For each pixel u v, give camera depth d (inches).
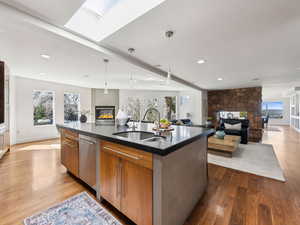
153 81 205.2
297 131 296.0
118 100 285.0
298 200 73.1
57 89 219.5
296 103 313.1
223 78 177.9
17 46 88.7
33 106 196.5
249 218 60.9
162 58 109.0
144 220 50.8
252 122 243.4
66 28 71.4
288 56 103.2
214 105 281.6
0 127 123.0
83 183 87.2
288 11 55.3
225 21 62.4
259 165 119.2
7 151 149.3
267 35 73.9
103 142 67.4
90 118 264.5
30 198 72.3
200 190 75.3
